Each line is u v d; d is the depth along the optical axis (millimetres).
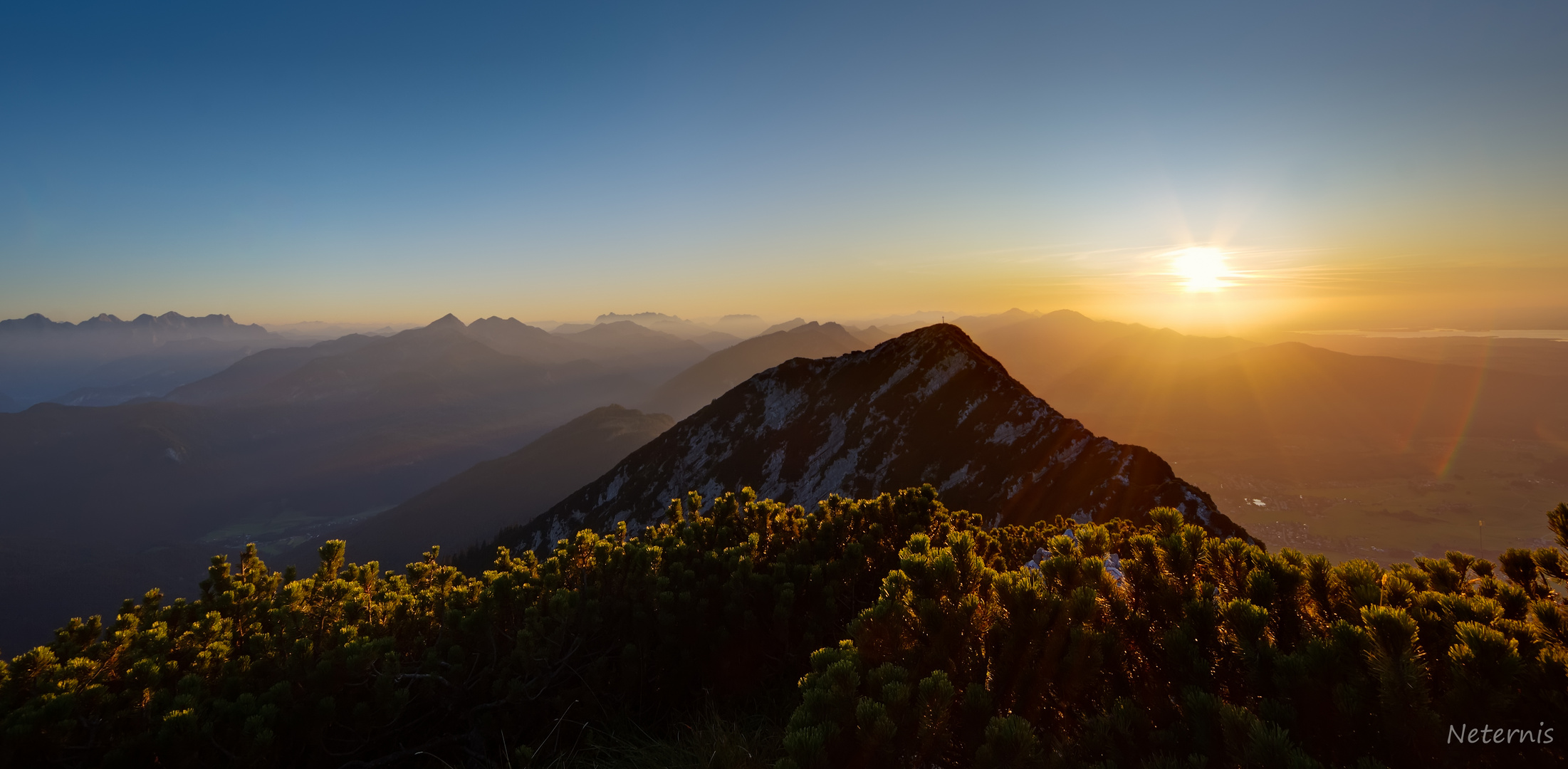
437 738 5898
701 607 6852
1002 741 2730
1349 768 2586
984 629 3879
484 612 6430
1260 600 3559
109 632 6941
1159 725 3188
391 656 5711
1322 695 2705
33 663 5523
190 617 7750
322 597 7453
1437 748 2408
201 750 4523
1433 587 4195
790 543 9172
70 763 4543
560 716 6148
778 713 6125
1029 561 8344
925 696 3012
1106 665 3520
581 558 8422
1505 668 2381
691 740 5711
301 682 5582
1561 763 2309
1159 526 4809
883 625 3992
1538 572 4109
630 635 6992
